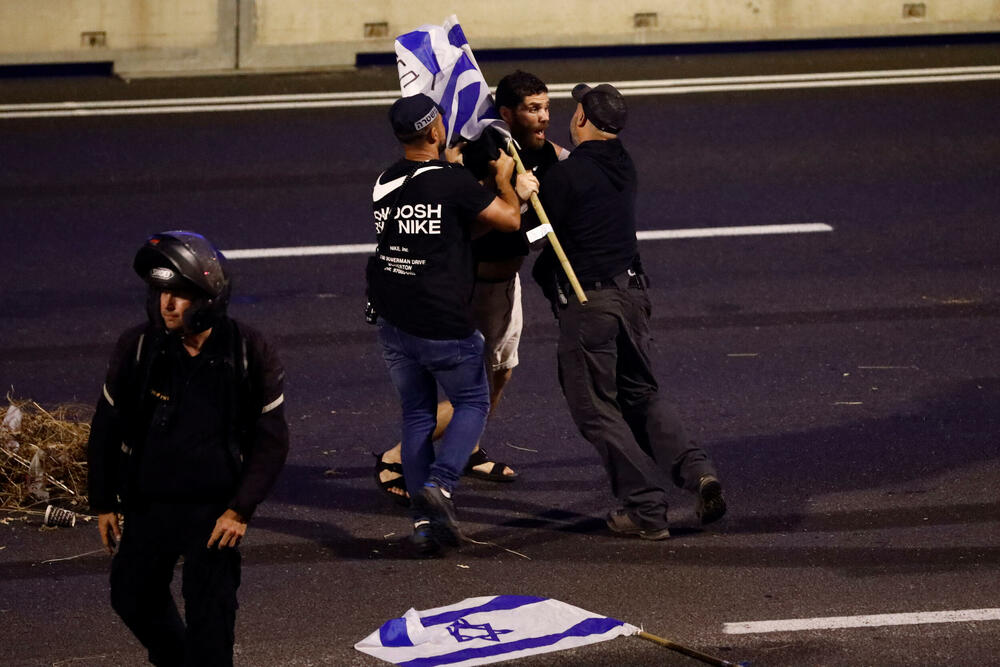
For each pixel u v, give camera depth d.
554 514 24.92
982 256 38.66
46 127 51.16
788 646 20.11
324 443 28.06
